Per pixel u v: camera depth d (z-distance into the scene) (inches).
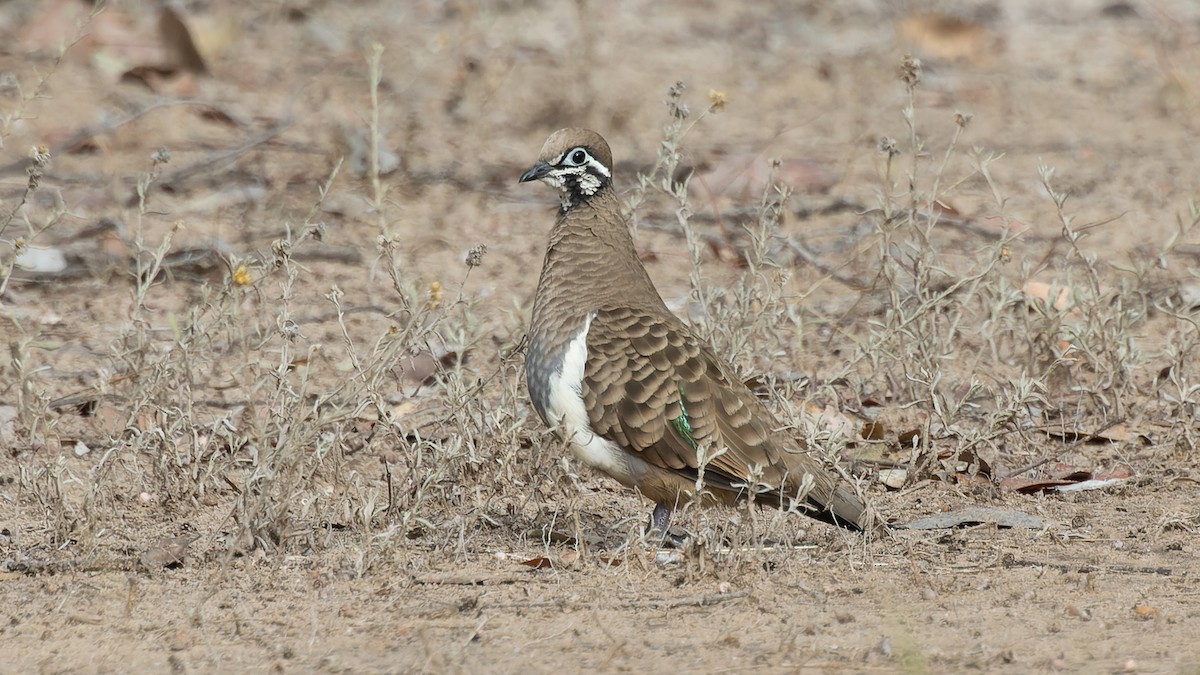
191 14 977.5
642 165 757.3
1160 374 519.8
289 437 389.7
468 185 737.0
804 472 387.9
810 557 381.4
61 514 390.3
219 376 508.4
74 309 582.6
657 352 388.5
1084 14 1129.4
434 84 890.1
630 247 411.2
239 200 699.4
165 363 450.0
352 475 403.9
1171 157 805.9
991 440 461.1
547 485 434.0
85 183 711.7
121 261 621.6
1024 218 701.9
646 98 888.3
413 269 629.9
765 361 496.7
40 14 952.9
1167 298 545.3
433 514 404.2
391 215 692.1
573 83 896.9
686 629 330.0
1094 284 511.8
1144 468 450.9
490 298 598.2
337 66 917.2
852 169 762.2
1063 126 866.1
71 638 330.3
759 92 918.4
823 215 700.0
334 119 818.2
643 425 383.6
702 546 362.3
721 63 973.8
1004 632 327.0
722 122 856.3
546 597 350.0
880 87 926.4
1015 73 975.0
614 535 404.8
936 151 810.8
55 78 849.5
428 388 502.6
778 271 494.3
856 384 498.3
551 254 407.8
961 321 570.3
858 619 335.6
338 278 617.3
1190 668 302.5
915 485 444.1
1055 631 327.9
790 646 318.0
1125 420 482.6
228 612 343.9
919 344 481.4
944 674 303.6
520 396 455.2
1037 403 494.0
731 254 641.6
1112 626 330.0
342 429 418.3
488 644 321.7
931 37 1010.1
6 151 745.6
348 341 410.0
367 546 366.0
